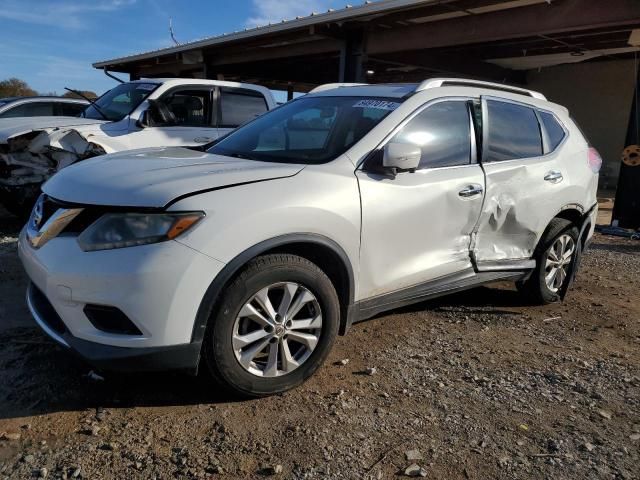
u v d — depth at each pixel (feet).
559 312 16.49
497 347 13.56
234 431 9.48
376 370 11.90
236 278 9.69
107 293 9.01
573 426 10.13
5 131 22.49
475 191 13.44
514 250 15.21
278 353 10.51
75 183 10.49
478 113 14.24
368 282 11.71
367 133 12.14
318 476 8.47
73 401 10.19
